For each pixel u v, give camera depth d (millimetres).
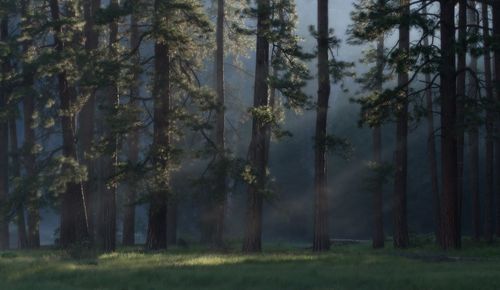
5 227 39625
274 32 26750
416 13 24062
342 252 26859
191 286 14273
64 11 35875
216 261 20234
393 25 24312
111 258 22312
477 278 14500
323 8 27641
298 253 26141
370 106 26297
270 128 28844
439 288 13398
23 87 33469
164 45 27906
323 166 27859
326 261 20391
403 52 24750
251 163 27828
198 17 27672
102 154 27875
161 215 28406
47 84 35156
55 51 31172
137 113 27922
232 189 29125
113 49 28375
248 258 21484
